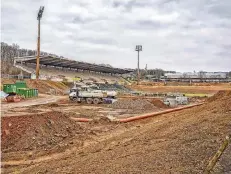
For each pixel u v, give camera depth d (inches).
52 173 518.6
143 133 823.1
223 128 630.5
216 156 391.9
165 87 4564.5
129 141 737.6
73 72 5182.1
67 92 3265.3
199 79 6392.7
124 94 3260.3
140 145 659.4
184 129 713.6
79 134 922.7
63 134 883.4
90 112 1565.0
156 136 724.7
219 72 6358.3
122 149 647.8
